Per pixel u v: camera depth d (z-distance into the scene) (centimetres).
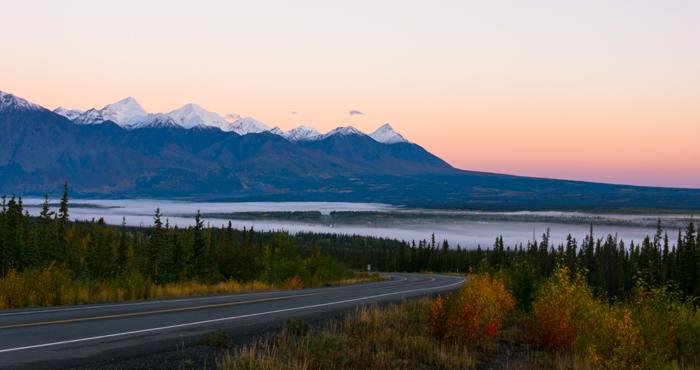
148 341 1268
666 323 1452
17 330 1312
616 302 1645
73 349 1147
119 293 2238
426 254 12056
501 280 2052
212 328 1488
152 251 4416
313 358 1161
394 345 1397
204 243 4400
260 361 1067
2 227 4509
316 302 2302
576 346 1479
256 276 4278
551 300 1641
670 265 6725
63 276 2133
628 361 1326
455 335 1498
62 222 5531
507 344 1641
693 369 1309
